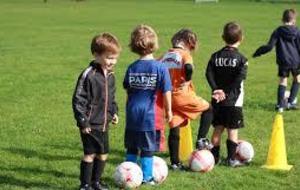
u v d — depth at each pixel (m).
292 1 78.50
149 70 7.92
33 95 15.43
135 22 44.00
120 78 18.48
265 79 18.66
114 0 85.75
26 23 43.12
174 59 8.88
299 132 11.60
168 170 8.95
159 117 8.09
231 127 9.20
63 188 8.16
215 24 41.84
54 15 52.41
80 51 26.09
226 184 8.39
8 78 18.20
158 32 35.34
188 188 8.19
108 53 7.60
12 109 13.62
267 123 12.39
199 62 22.34
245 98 15.37
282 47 13.80
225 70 9.15
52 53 25.22
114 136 11.17
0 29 37.81
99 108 7.72
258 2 77.69
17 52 25.48
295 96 13.99
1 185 8.23
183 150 9.58
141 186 8.16
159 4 73.62
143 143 8.03
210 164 8.88
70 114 13.20
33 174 8.77
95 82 7.64
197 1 80.00
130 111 8.01
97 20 46.34
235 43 9.24
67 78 18.39
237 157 9.39
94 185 7.95
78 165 9.26
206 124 9.27
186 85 8.98
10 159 9.52
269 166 9.26
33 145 10.45
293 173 8.99
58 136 11.16
